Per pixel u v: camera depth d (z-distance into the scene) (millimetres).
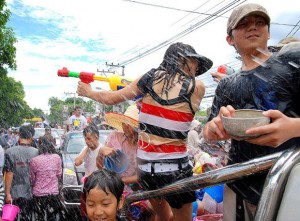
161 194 1730
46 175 5062
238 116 1253
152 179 2064
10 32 12977
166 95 2043
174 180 2031
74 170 5449
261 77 1555
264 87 1536
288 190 929
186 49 2104
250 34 1598
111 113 2887
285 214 918
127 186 2676
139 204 2604
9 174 5004
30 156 5137
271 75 1530
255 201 1530
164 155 2047
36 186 5051
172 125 2031
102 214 1757
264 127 1068
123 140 2932
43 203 5016
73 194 2758
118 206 1852
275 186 936
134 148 2865
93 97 2363
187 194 2000
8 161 5035
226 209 1715
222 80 1793
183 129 2062
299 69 1471
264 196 954
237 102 1652
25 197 5055
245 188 1568
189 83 2059
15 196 5047
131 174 2805
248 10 1563
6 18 11469
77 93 2422
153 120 2062
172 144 2049
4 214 3551
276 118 1082
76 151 6957
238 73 1702
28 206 5059
